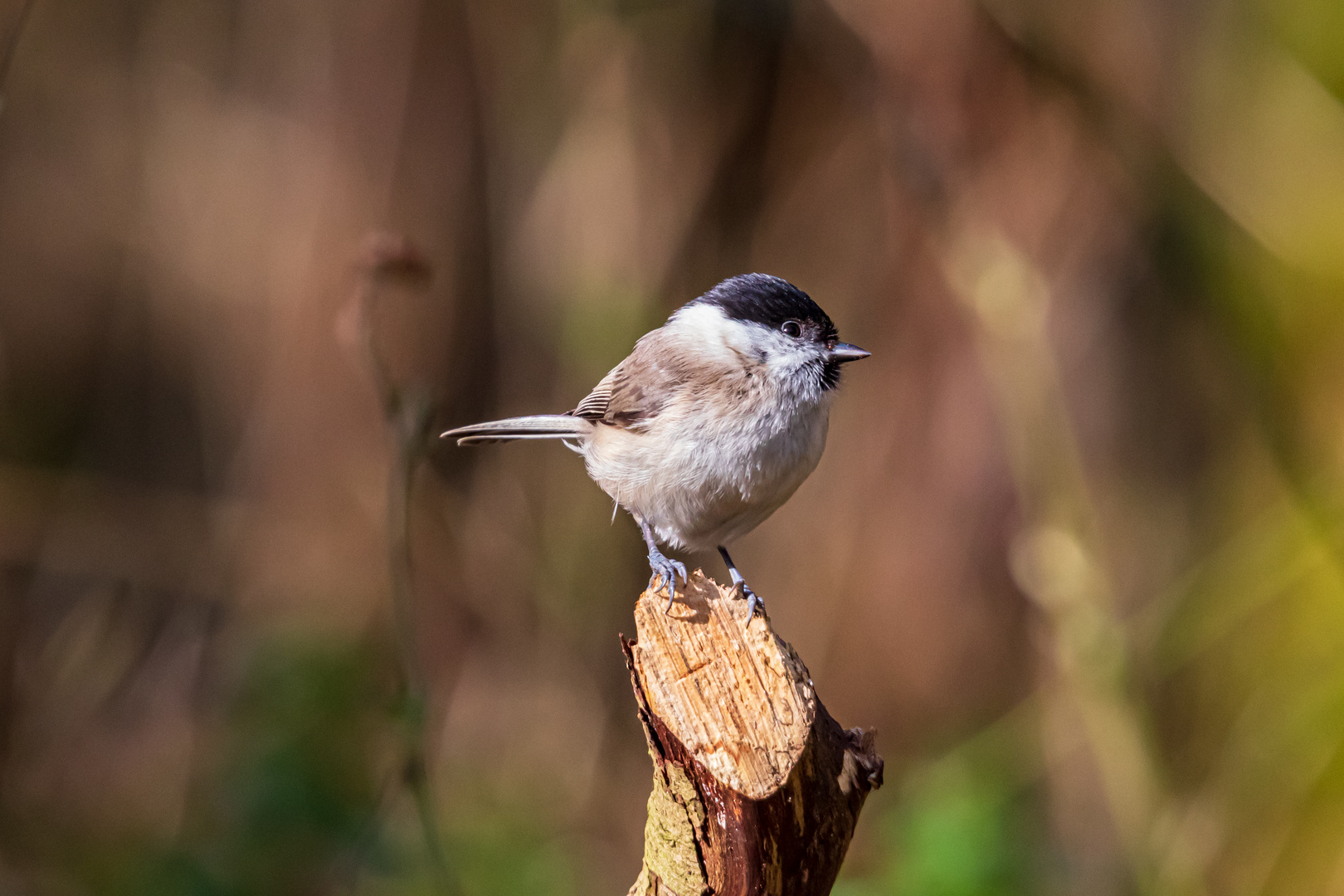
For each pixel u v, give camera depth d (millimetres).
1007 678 11594
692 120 11922
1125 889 9703
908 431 12031
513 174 12031
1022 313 9344
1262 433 9648
